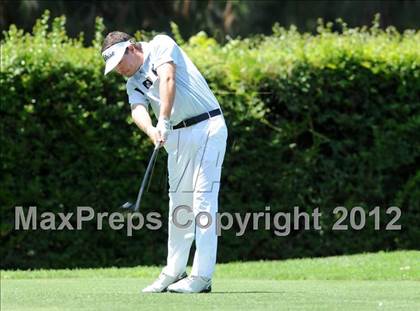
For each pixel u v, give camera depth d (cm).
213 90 3938
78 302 2158
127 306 2039
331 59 4031
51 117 3866
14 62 3825
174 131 2438
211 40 4431
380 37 4303
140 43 2459
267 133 4012
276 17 7681
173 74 2383
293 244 4084
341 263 3419
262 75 3988
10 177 3853
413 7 7556
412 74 4084
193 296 2270
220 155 2445
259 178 4012
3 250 3906
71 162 3900
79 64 3875
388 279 2961
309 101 4025
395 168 4106
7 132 3838
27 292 2480
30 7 7319
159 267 3769
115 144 3900
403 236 4141
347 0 7562
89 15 7481
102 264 3959
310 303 2070
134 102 2458
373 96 4081
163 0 7712
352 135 4091
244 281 2925
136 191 3928
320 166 4066
